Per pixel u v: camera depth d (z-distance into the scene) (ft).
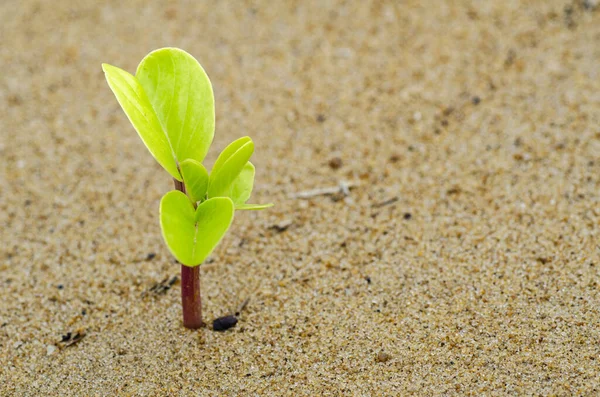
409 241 1.85
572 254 1.78
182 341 1.72
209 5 2.57
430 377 1.64
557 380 1.62
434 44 2.27
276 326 1.73
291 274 1.82
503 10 2.39
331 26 2.42
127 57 2.30
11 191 2.01
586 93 2.09
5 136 2.13
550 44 2.23
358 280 1.79
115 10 2.58
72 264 1.87
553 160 1.95
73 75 2.27
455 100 2.13
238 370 1.68
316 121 2.12
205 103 1.62
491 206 1.89
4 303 1.81
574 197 1.88
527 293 1.73
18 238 1.92
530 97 2.10
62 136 2.12
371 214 1.91
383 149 2.04
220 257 1.86
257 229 1.91
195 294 1.72
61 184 2.02
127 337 1.74
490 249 1.81
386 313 1.73
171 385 1.67
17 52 2.38
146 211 1.97
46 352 1.73
